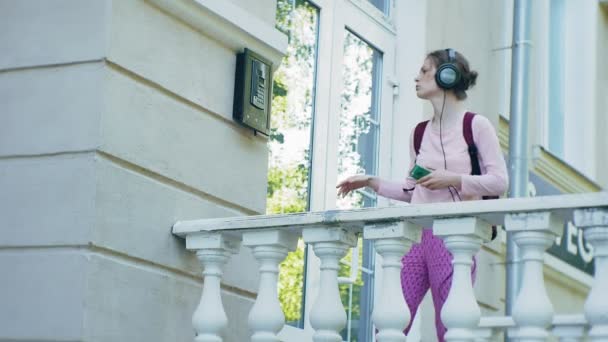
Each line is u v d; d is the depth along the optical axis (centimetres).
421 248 409
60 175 387
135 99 400
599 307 320
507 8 780
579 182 898
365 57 621
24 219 389
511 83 721
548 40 950
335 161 582
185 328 415
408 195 427
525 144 711
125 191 392
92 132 384
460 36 690
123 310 385
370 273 594
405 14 653
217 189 438
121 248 388
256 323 385
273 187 538
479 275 680
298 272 540
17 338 378
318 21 586
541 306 332
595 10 980
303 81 568
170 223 412
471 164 404
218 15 435
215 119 441
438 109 413
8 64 408
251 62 457
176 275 414
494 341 527
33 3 410
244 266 446
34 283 381
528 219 337
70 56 396
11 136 400
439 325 402
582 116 959
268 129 465
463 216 349
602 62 1000
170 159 414
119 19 396
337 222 372
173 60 420
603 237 322
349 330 572
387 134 629
